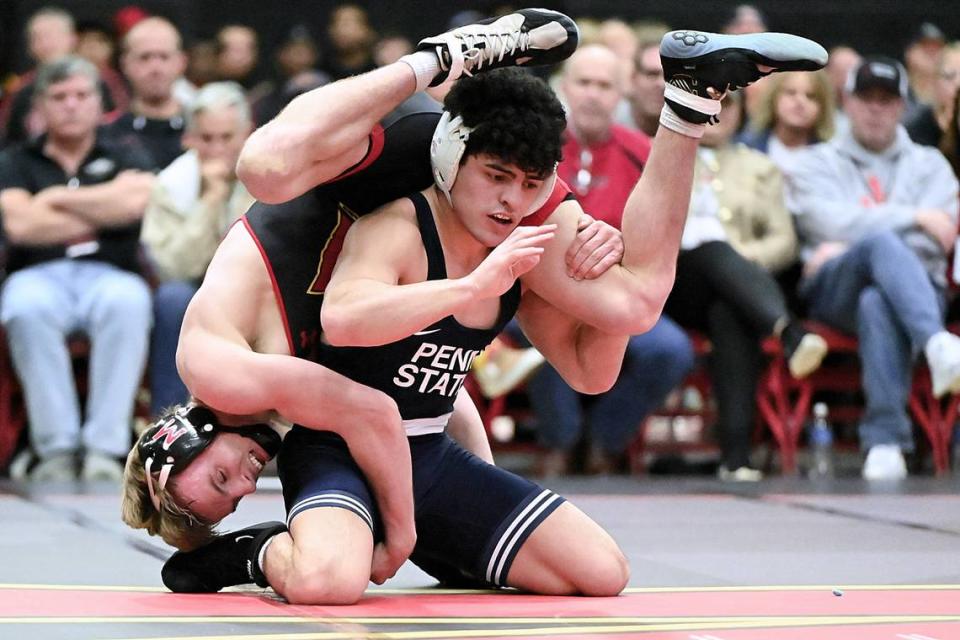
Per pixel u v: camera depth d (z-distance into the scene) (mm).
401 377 6852
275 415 7090
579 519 7012
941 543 9211
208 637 5535
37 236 13906
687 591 7086
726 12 23781
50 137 14188
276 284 6789
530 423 16375
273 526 6789
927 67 20609
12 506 10922
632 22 23531
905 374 14555
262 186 6316
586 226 6832
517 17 6652
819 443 15031
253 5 24062
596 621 6086
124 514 7105
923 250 14984
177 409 7000
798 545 9086
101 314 13609
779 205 15102
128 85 18734
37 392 13539
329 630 5746
